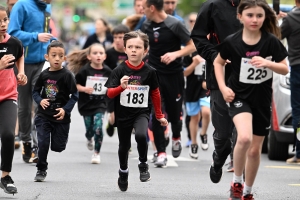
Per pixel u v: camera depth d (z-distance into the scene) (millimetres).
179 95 23969
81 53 26047
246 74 15070
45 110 20000
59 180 19906
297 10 24000
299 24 23781
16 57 17453
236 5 17859
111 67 28484
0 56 17203
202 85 26547
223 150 17531
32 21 23734
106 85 17969
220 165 17969
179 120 24266
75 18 95125
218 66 15344
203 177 21141
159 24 23562
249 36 15062
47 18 24188
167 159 25484
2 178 16797
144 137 17562
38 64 23984
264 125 15328
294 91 23828
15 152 26359
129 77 17891
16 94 17188
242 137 14703
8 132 16578
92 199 16891
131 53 17875
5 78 16953
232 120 15867
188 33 23469
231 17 17781
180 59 23812
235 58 15141
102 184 19297
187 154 27750
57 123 20078
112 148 28828
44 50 23969
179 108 24094
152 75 18016
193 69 26781
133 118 17906
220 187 19109
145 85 17969
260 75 15031
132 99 17828
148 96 18047
